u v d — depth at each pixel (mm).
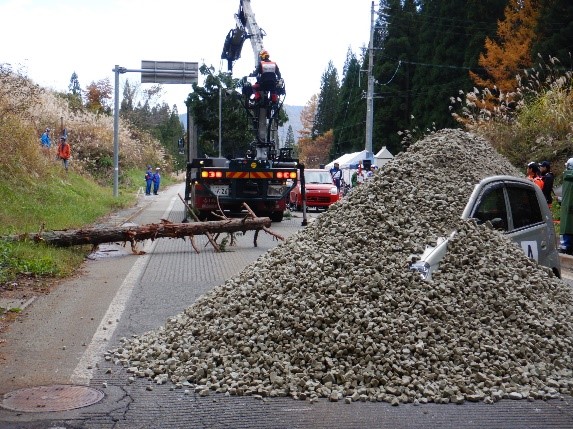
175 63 31594
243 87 22688
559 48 36719
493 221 8461
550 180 17031
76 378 6594
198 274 12805
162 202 36125
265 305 7184
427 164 9070
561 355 6598
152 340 7453
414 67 59250
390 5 60250
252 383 6207
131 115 70562
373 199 8453
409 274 7090
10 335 8156
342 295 6922
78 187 29031
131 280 12086
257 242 18141
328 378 6168
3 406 5836
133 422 5500
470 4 48094
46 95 40312
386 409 5730
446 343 6465
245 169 22281
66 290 11008
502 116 29172
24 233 14234
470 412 5660
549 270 7887
